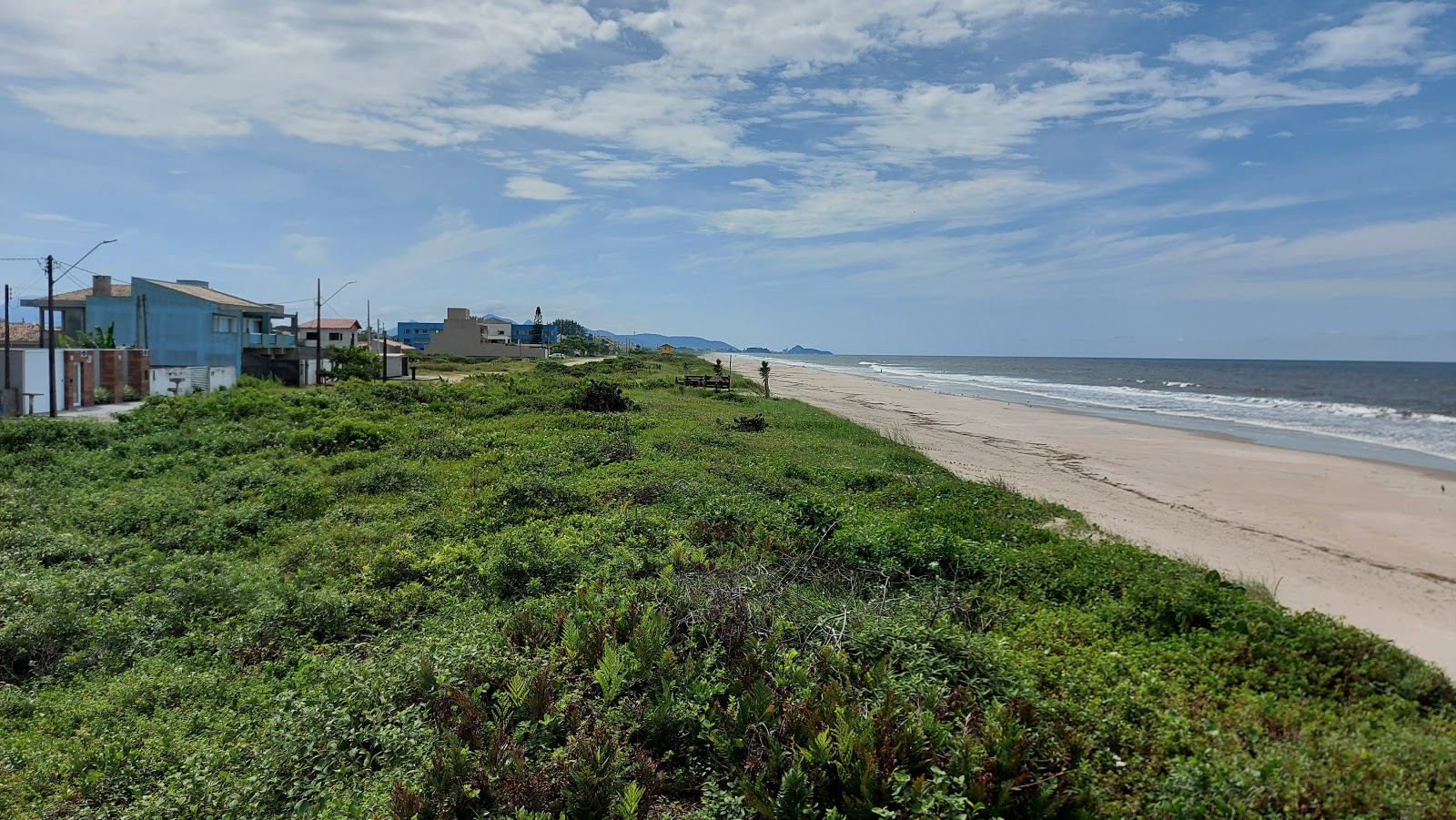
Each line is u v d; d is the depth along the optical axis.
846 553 11.98
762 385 62.12
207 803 5.68
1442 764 6.50
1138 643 9.28
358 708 6.91
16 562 11.52
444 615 9.66
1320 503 19.75
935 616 9.45
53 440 21.42
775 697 6.92
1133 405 52.19
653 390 47.66
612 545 12.20
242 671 8.43
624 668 7.40
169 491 16.14
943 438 31.55
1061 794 5.76
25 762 6.41
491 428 26.91
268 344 53.41
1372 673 8.42
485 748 6.32
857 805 5.60
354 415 29.62
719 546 12.46
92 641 8.98
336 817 5.49
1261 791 5.89
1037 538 13.95
